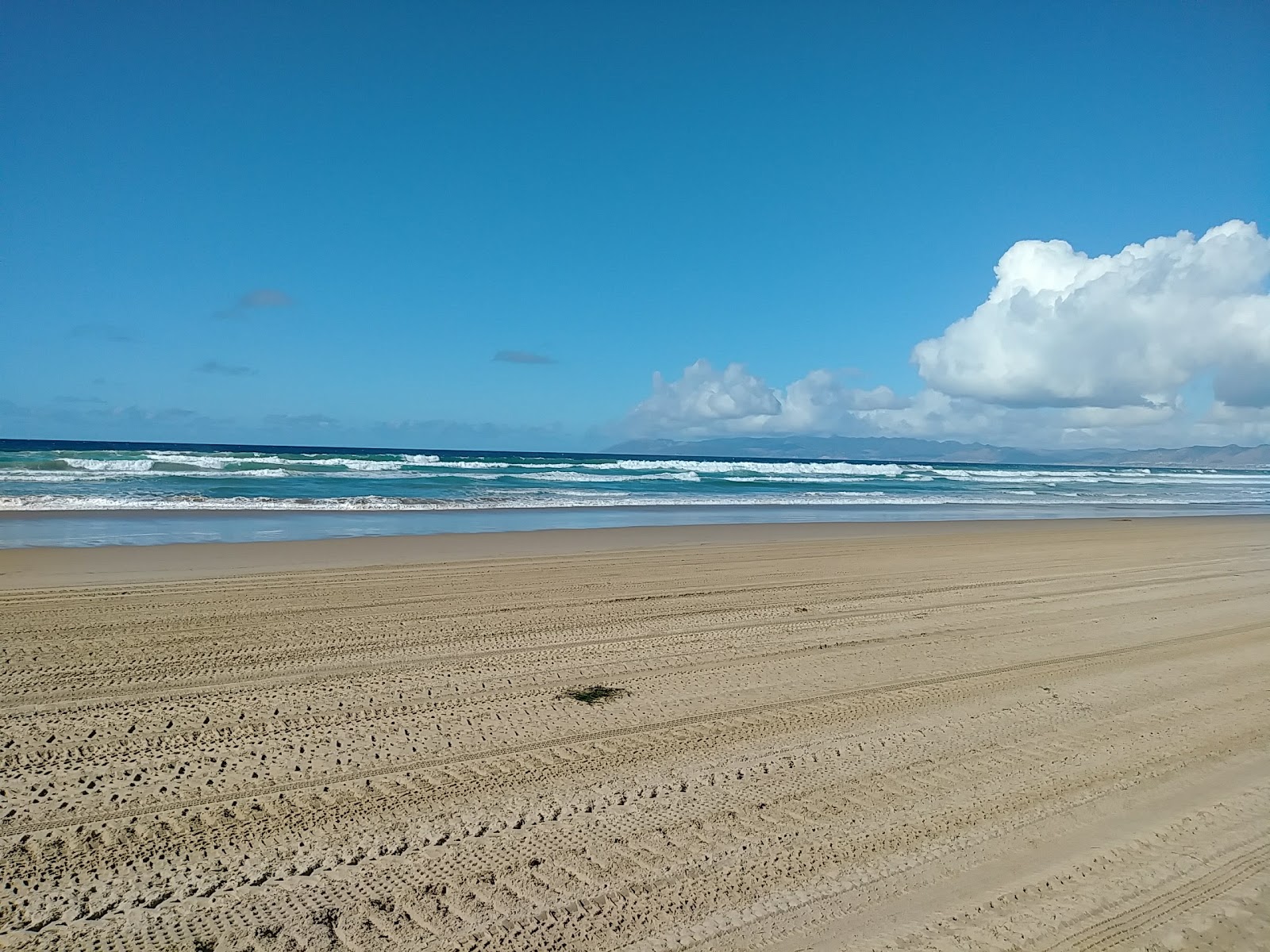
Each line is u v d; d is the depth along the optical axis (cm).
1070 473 8738
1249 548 1898
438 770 464
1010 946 316
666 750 507
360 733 520
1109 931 329
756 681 668
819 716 584
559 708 581
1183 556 1681
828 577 1240
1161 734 565
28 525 1622
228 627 802
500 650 745
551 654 736
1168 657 791
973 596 1109
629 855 373
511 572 1198
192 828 386
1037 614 993
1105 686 680
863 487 4369
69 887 333
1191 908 348
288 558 1280
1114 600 1111
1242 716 608
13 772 446
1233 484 7456
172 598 934
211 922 312
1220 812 443
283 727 526
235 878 343
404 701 587
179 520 1802
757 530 1958
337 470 4250
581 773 467
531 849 376
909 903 344
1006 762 507
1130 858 389
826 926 325
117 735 505
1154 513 3316
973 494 4169
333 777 449
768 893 346
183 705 565
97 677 626
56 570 1098
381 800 423
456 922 317
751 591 1092
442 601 962
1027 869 375
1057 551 1703
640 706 592
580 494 3070
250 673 649
